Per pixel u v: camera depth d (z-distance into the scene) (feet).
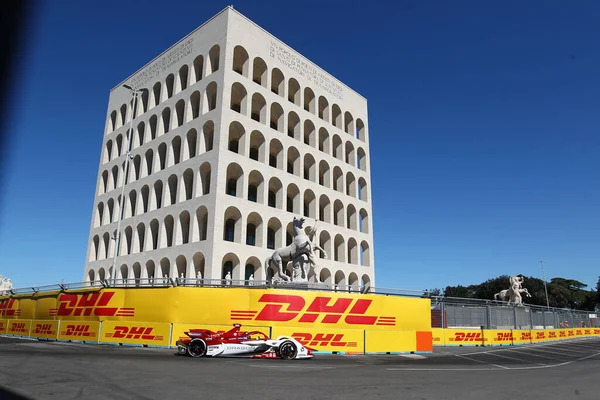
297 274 90.89
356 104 235.81
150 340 66.39
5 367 40.52
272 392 32.60
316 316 67.05
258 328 65.16
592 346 111.14
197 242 149.59
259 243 161.99
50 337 76.79
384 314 70.85
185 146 170.81
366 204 223.92
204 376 39.37
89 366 43.16
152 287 68.64
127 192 192.44
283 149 181.78
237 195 160.86
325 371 46.75
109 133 222.89
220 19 173.78
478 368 54.34
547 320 135.03
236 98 181.88
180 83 187.62
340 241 203.92
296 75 199.82
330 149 209.97
